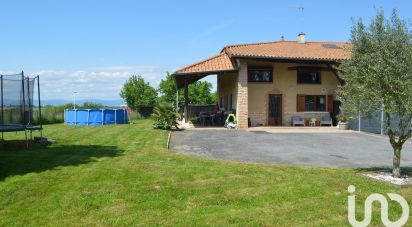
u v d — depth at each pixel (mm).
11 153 12500
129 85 50719
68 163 10930
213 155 13273
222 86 30562
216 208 7117
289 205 7203
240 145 15984
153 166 10586
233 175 9578
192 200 7559
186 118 25344
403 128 9320
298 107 25938
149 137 17891
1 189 8094
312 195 7816
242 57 22938
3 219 6520
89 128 23031
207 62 25078
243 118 23531
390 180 9094
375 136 20109
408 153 14430
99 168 10234
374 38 9094
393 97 8812
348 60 9672
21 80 15234
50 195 7789
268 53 23859
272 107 25781
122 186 8445
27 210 6941
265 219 6461
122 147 14484
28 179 8930
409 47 8641
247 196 7785
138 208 7098
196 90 50906
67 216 6676
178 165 10789
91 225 6270
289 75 25906
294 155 13570
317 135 20312
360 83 9258
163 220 6469
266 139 18188
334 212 6801
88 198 7598
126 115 29141
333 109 26391
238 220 6422
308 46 28203
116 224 6305
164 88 50344
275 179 9156
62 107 34688
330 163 12047
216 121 26375
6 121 15836
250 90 25516
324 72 26281
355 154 14031
